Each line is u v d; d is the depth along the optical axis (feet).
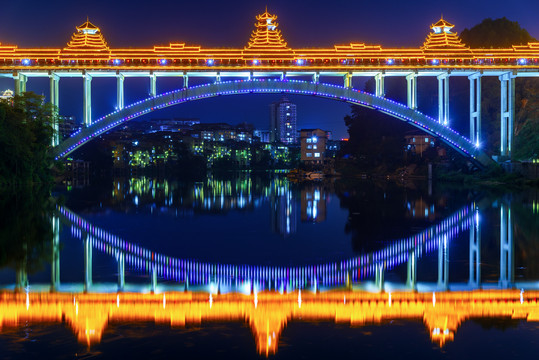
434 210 135.74
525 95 314.35
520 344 40.19
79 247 82.17
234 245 85.40
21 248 80.59
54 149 240.73
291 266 69.10
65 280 60.34
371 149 390.01
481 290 56.44
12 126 214.48
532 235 93.25
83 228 103.50
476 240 88.53
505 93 262.47
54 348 38.81
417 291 56.13
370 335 42.06
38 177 233.35
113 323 44.86
